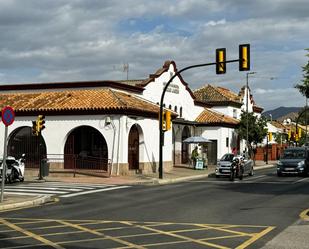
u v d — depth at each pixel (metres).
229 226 12.50
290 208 16.25
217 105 56.47
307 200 18.84
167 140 39.06
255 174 38.84
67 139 34.22
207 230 11.89
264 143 71.62
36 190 22.88
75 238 10.87
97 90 35.84
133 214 14.97
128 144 34.50
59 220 13.70
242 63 25.19
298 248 9.46
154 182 28.58
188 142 42.78
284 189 24.23
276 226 12.47
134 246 9.94
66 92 36.69
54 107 34.00
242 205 17.28
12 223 13.12
